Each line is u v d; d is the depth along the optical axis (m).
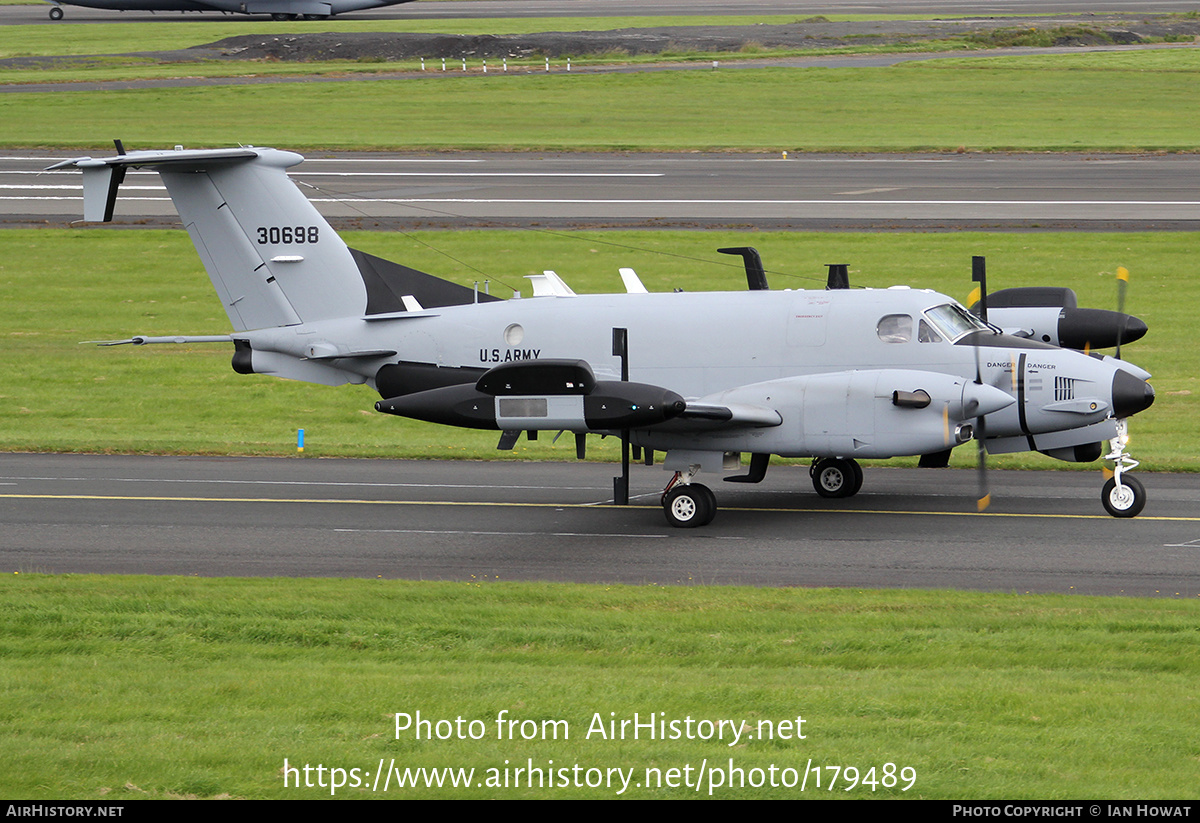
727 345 64.38
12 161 185.75
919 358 62.06
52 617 44.34
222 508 66.19
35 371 107.44
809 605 46.47
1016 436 63.06
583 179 174.25
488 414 58.62
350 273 71.38
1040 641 41.12
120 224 159.38
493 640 41.88
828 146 193.38
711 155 189.25
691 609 46.09
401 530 61.41
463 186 170.75
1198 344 105.94
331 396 102.19
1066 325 72.56
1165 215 148.62
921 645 40.75
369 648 41.38
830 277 70.12
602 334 66.38
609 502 67.81
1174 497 66.06
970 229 144.50
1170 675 37.44
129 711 33.66
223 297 72.38
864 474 74.69
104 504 66.94
